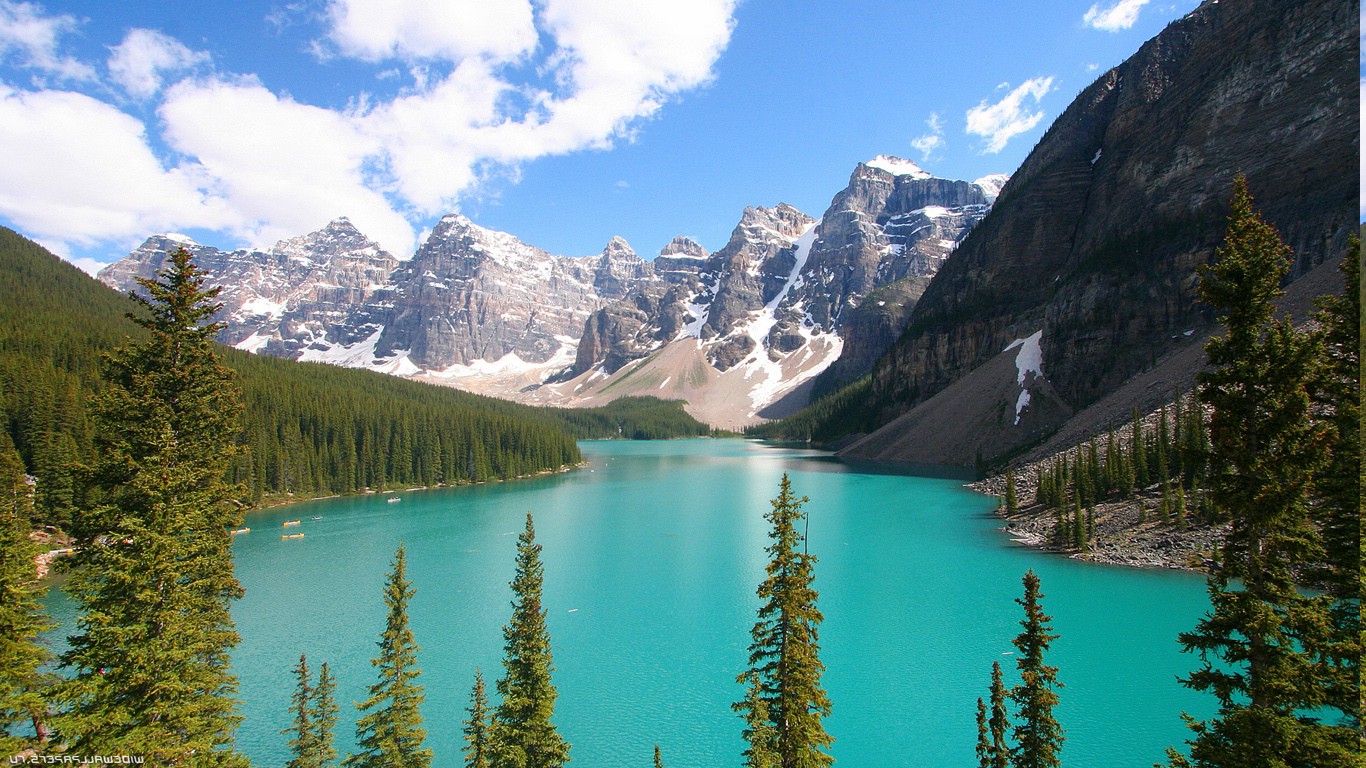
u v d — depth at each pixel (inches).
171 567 911.7
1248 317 685.9
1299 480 642.2
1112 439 3393.2
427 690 1695.4
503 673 1784.0
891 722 1523.1
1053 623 1991.9
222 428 1280.8
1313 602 648.4
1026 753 963.3
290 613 2250.2
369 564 2896.2
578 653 1924.2
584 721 1561.3
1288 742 617.9
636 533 3570.4
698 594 2450.8
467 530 3671.3
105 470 1087.6
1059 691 1596.9
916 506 4109.3
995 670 1012.5
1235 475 690.2
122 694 889.5
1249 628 660.1
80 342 4451.3
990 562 2736.2
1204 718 1466.5
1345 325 636.7
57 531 2886.3
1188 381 3897.6
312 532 3619.6
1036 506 3577.8
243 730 1509.6
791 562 1045.8
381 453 5433.1
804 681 1008.2
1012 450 5319.9
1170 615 2032.5
